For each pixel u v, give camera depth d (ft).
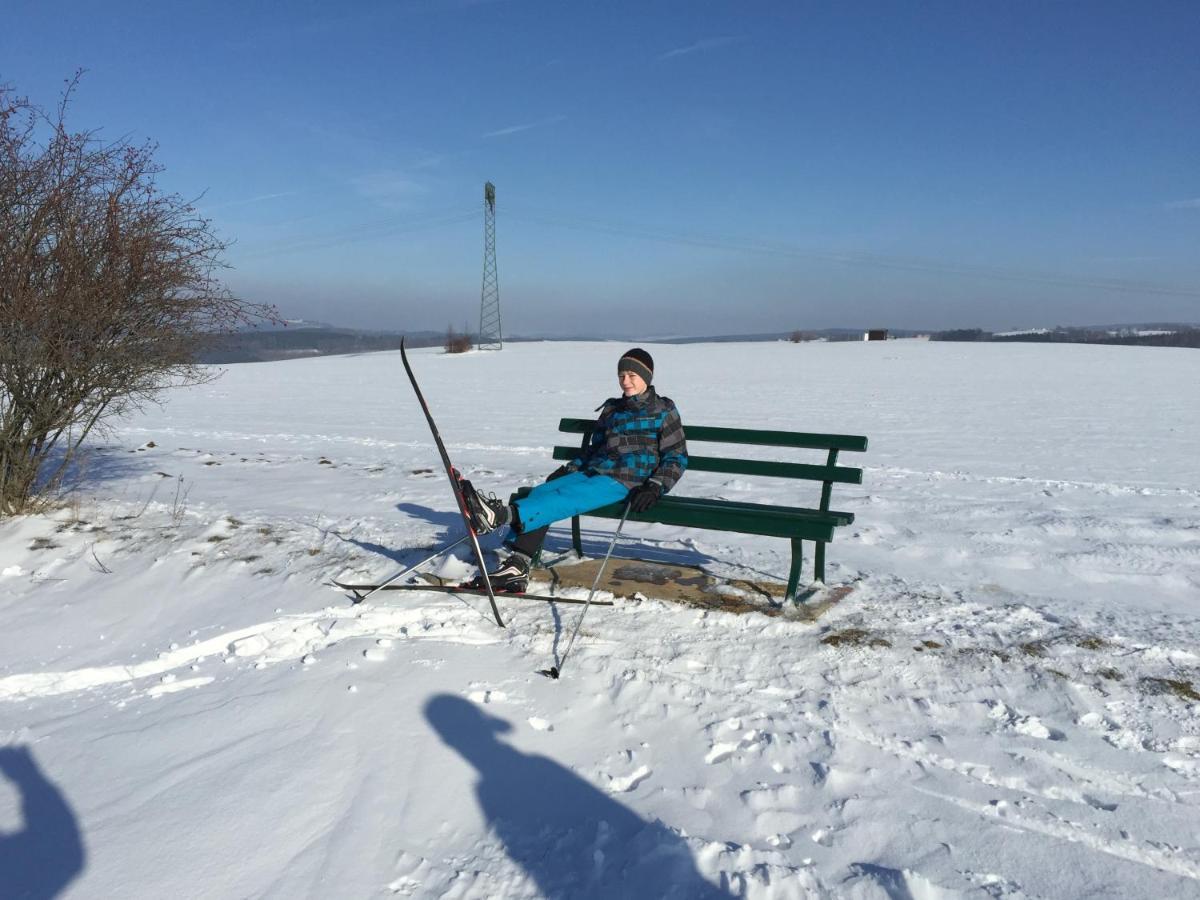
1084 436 46.83
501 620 14.25
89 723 11.65
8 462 20.66
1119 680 12.33
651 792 9.77
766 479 30.86
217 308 20.26
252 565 17.60
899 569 18.39
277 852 8.81
